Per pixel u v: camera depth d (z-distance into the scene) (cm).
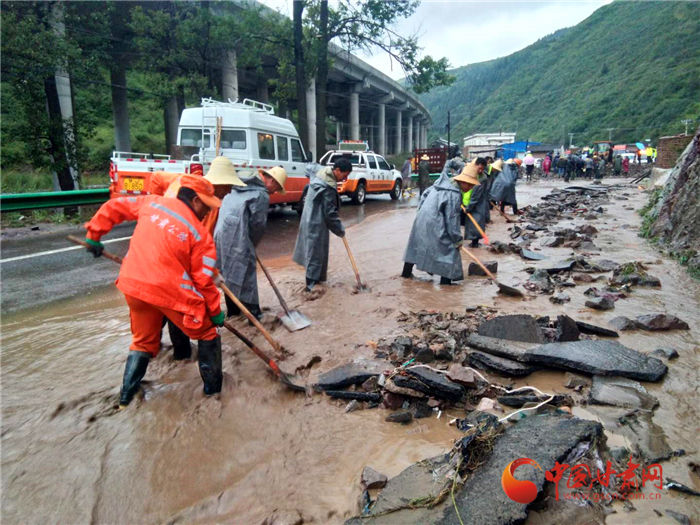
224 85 2284
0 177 2016
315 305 544
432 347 397
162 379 376
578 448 251
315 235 594
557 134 9512
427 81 2334
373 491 250
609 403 315
